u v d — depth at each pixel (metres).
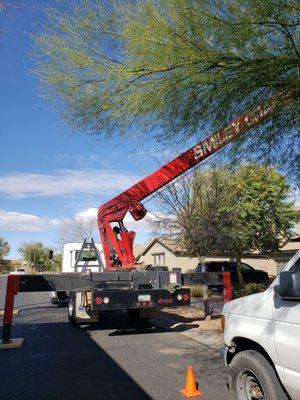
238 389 4.75
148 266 12.19
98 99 7.90
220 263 27.50
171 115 7.82
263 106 7.61
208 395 6.06
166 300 10.75
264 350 4.43
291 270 4.35
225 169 9.76
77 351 9.11
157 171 12.05
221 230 18.47
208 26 6.67
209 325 11.91
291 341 3.95
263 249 25.50
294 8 6.07
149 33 7.05
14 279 10.09
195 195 17.27
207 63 7.06
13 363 8.12
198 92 7.48
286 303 4.09
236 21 6.41
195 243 17.86
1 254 114.31
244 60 6.96
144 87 7.59
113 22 7.43
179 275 11.43
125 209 12.17
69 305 13.00
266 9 6.19
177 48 6.99
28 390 6.48
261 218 24.03
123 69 7.51
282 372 4.08
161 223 19.02
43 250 107.25
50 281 10.42
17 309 17.42
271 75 6.92
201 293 20.16
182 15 6.79
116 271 11.61
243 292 19.61
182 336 10.79
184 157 11.48
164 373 7.28
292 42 6.66
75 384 6.73
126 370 7.50
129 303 10.51
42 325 12.89
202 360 8.19
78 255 16.28
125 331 11.63
